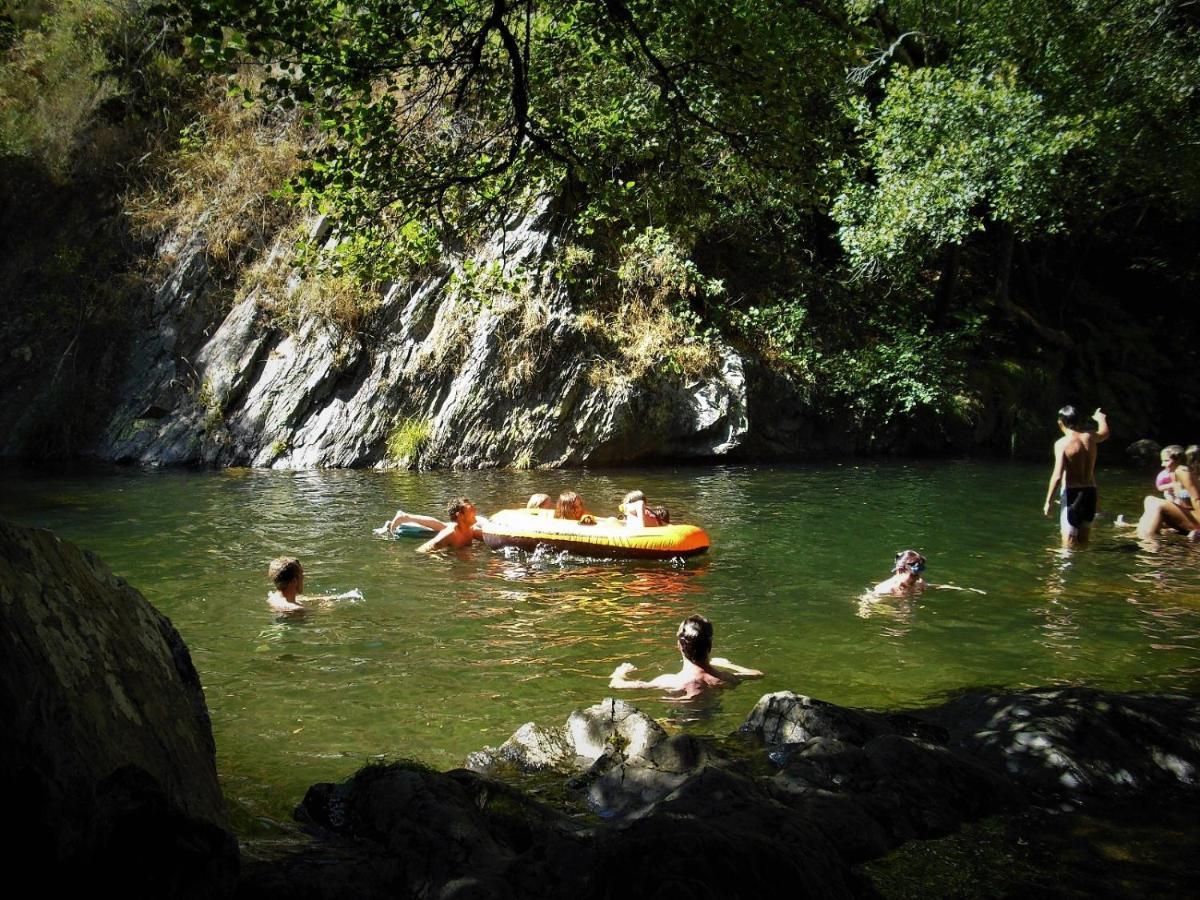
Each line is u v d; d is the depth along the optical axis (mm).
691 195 8242
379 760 4586
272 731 4961
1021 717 4691
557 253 16422
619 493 12969
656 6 6961
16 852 2279
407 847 3146
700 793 3666
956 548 9562
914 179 16531
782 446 17359
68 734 2512
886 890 3260
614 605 7504
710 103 7406
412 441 15633
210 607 7285
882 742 4246
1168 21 18844
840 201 17375
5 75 19406
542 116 7715
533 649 6398
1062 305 23234
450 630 6801
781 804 3695
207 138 18953
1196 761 4332
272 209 17859
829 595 7805
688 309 17062
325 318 16344
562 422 15852
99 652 2871
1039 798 4055
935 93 16484
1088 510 9805
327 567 8625
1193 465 10398
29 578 2762
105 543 9391
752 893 2768
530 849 3084
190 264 17422
